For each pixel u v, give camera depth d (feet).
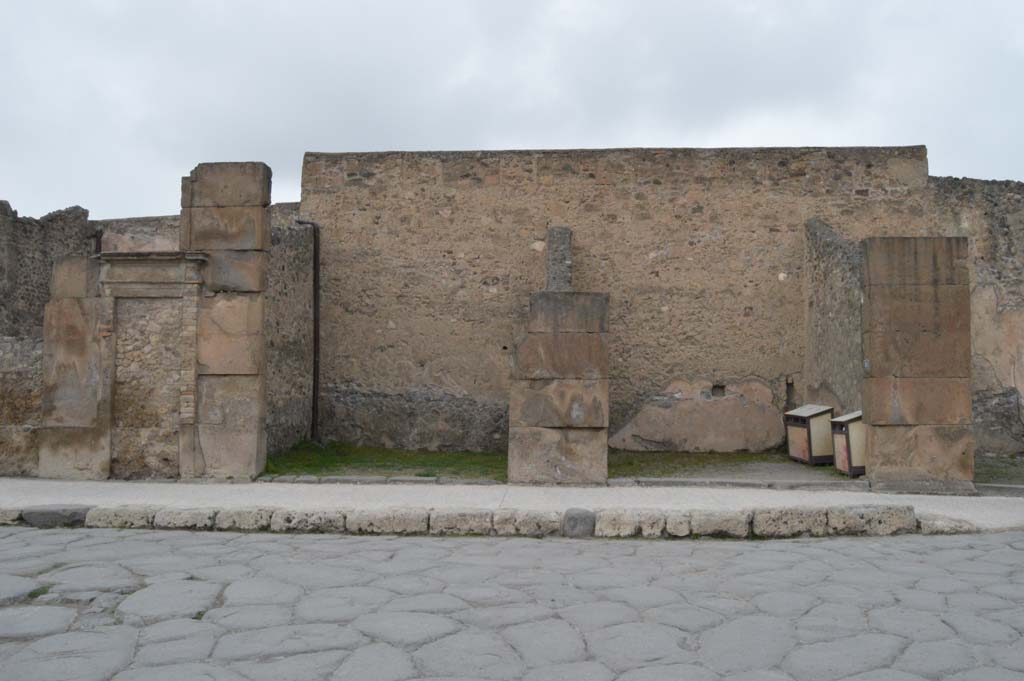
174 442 33.09
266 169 33.94
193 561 19.21
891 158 42.98
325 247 44.16
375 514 23.84
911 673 11.93
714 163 43.50
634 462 38.78
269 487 31.07
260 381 33.22
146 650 13.01
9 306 50.31
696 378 42.78
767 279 42.96
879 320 31.60
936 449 31.22
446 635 13.66
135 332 33.58
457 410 43.04
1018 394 41.19
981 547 21.15
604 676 11.89
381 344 43.70
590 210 43.62
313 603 15.51
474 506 26.18
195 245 33.55
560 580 17.37
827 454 37.14
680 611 15.02
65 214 55.11
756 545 21.94
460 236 43.88
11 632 14.01
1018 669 12.05
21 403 34.09
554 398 32.24
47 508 24.68
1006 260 42.42
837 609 15.11
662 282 43.24
